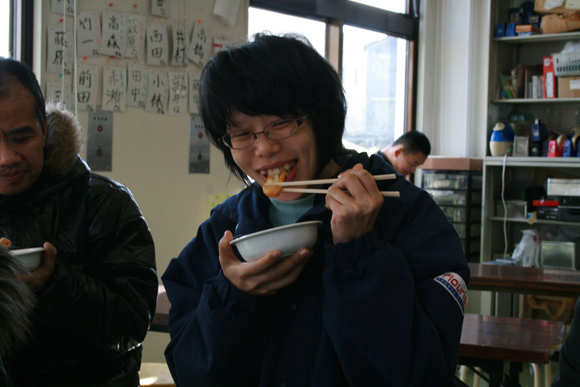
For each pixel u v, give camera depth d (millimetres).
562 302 3301
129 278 1112
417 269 782
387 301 722
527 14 4297
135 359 1187
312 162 845
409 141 3248
